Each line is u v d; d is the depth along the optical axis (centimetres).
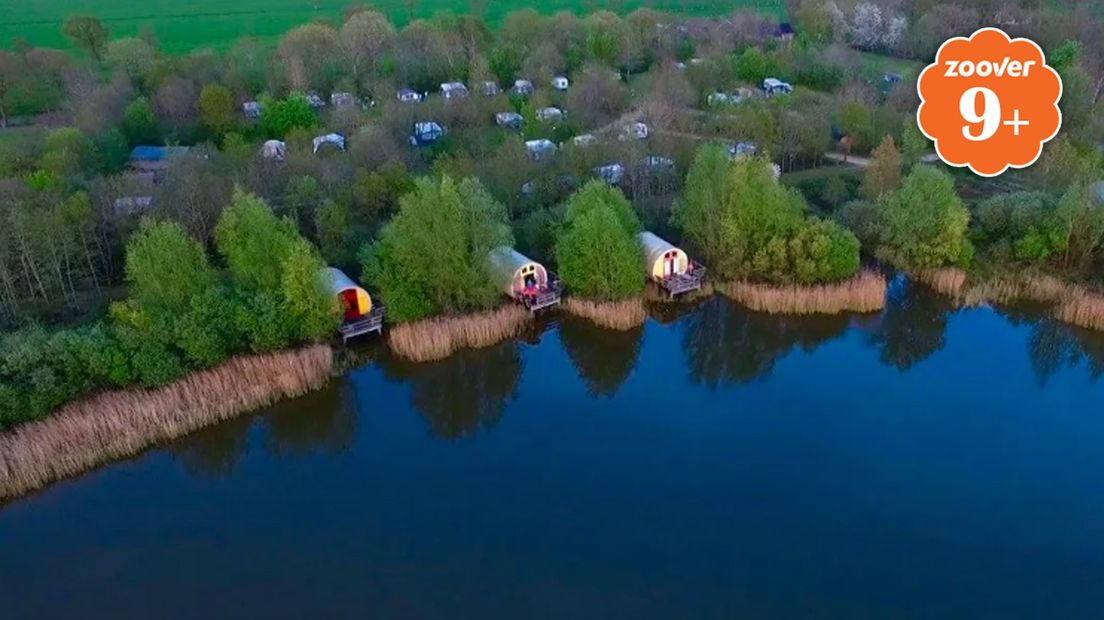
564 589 4141
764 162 6719
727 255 6731
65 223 6506
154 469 5119
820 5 14925
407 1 17112
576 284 6419
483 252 6184
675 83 10712
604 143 8375
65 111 10794
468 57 12988
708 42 13575
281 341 5675
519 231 7169
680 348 6406
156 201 7106
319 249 6812
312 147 9238
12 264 6328
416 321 6125
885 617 3934
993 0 13962
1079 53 11319
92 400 5181
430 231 5953
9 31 15588
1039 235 6731
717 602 4047
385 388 5931
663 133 8875
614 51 12938
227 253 5888
